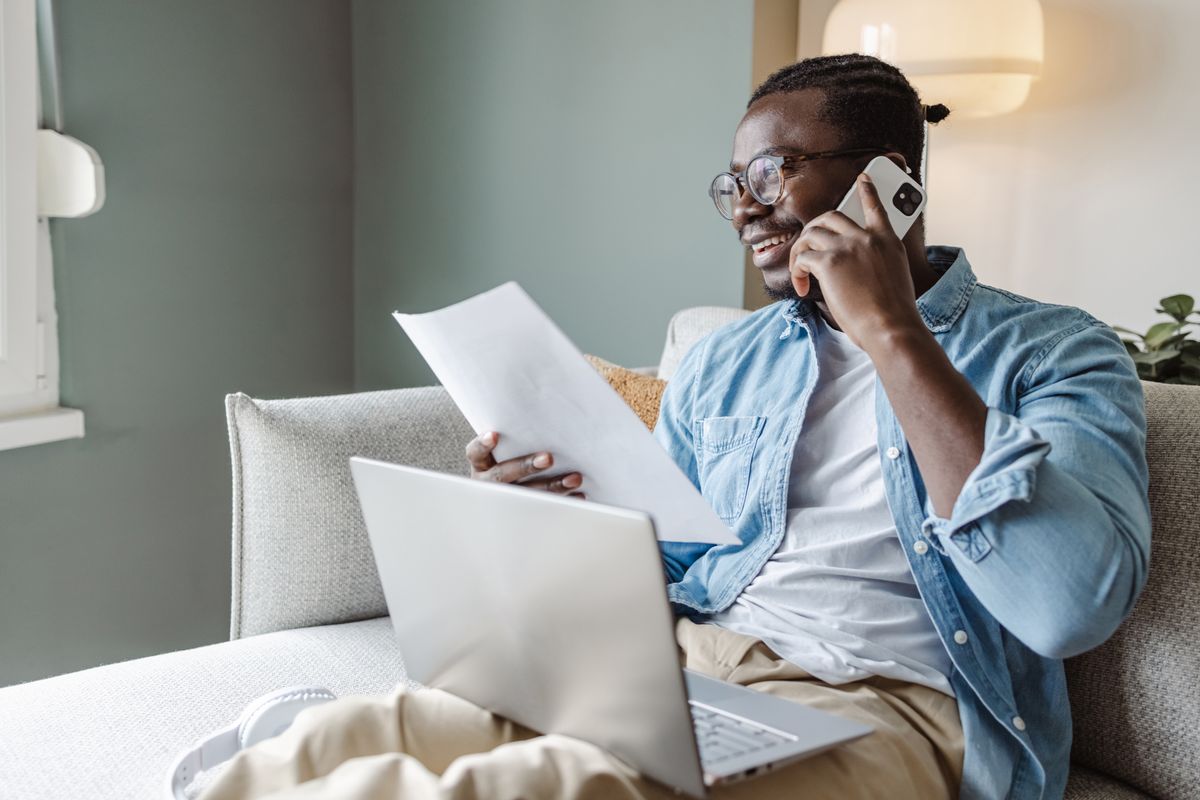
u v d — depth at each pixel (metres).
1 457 2.05
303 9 2.65
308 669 1.35
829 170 1.19
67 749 1.12
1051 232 2.30
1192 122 2.13
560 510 0.81
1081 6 2.21
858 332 1.00
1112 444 0.99
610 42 2.43
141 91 2.27
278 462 1.52
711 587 1.21
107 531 2.28
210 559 2.53
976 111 2.11
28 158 2.00
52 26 2.04
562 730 0.89
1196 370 1.91
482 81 2.63
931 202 2.43
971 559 0.94
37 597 2.14
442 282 2.77
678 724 0.78
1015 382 1.09
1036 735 1.07
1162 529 1.16
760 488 1.19
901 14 2.03
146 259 2.32
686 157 2.35
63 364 2.17
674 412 1.38
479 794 0.78
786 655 1.08
